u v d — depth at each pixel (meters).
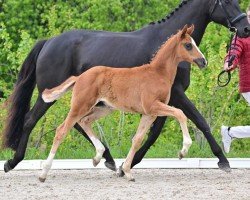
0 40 20.52
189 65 12.83
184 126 11.80
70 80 12.38
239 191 11.37
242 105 16.86
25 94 13.69
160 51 12.20
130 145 16.03
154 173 13.44
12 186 12.09
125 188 11.74
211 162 14.09
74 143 16.16
